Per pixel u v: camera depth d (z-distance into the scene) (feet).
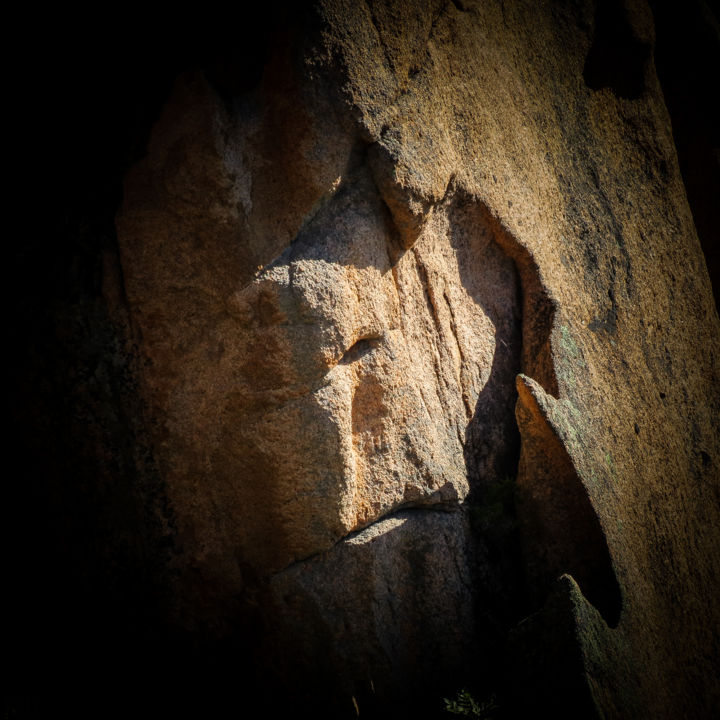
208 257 12.35
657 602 15.01
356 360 12.92
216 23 12.31
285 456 12.27
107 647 13.46
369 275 13.05
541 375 15.43
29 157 12.94
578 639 12.09
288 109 12.03
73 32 12.78
